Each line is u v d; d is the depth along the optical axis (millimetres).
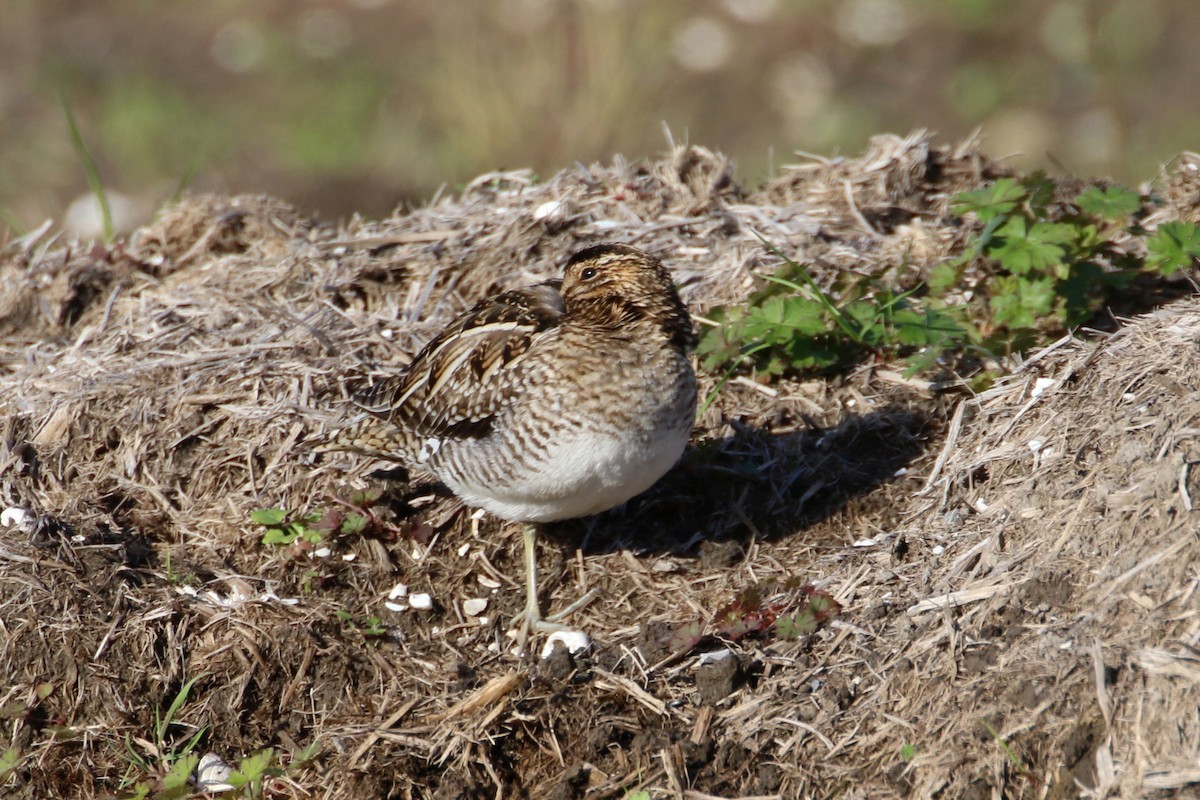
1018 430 9570
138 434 10734
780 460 10328
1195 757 7148
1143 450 8547
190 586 9719
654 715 8719
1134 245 11648
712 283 11633
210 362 11273
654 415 8891
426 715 8930
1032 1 23984
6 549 9609
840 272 11141
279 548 10016
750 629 8992
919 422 10398
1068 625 8008
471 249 12336
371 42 24750
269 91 23312
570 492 9062
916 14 23922
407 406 9719
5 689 9094
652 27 21516
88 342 11977
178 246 13273
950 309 10906
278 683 9219
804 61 23016
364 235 12898
